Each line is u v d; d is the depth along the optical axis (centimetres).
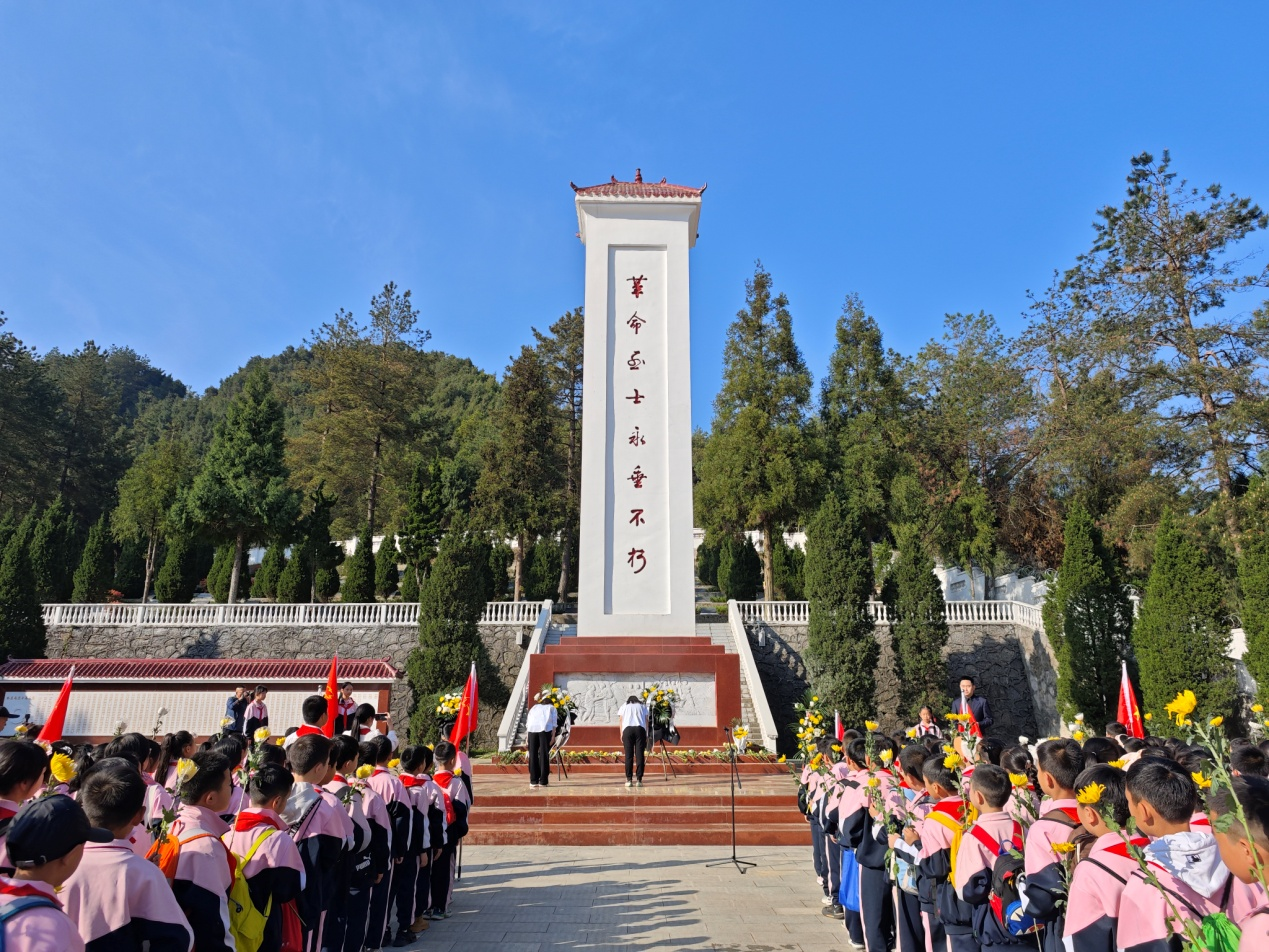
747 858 1193
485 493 3803
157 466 4169
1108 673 1819
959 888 488
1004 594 3098
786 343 3659
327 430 4825
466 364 10006
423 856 803
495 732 2356
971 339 3922
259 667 2212
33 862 299
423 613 2320
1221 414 2339
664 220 2255
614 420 2148
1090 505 2828
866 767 727
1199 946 298
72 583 3181
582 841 1307
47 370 5606
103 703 2127
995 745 684
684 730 1894
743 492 3388
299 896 499
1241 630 1720
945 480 3622
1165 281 2505
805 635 2530
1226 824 284
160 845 430
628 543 2089
